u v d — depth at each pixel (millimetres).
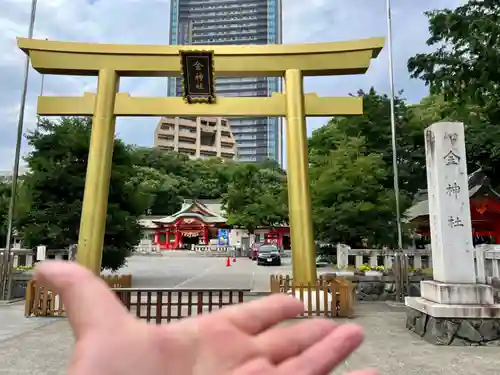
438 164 7051
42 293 9023
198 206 51406
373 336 7086
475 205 14711
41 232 13477
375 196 14734
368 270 12469
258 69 10688
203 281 16703
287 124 10570
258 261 28594
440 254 6980
